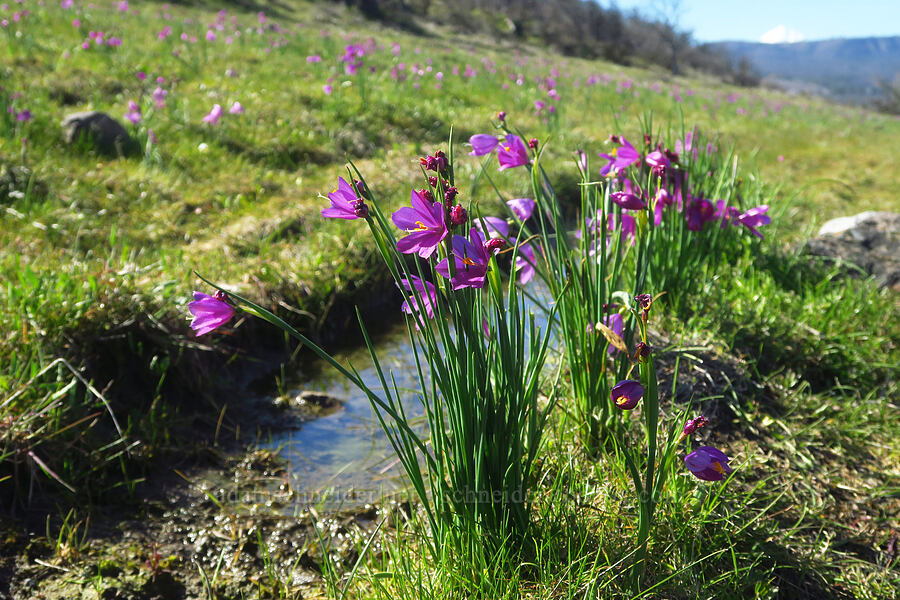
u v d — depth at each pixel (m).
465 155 1.74
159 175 1.39
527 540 0.50
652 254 0.83
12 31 2.30
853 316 0.92
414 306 0.45
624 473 0.58
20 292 0.75
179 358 0.80
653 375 0.41
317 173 1.56
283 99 2.08
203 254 1.09
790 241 1.27
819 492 0.63
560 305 0.63
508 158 0.60
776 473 0.63
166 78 2.15
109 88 1.92
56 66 1.97
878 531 0.59
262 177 1.49
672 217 0.82
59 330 0.73
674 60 10.90
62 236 1.09
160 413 0.76
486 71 3.44
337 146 1.75
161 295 0.84
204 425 0.77
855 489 0.64
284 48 3.16
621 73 7.04
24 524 0.59
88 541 0.58
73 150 1.42
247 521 0.62
